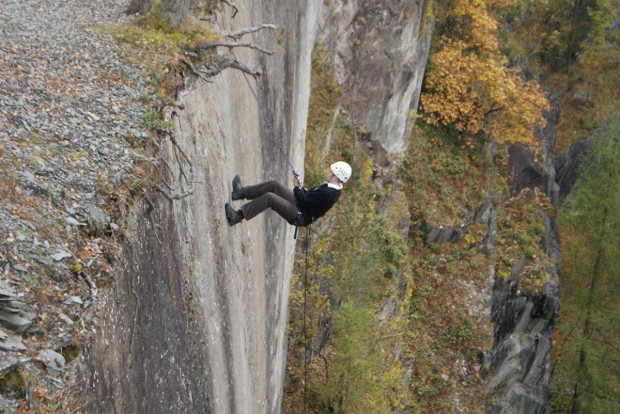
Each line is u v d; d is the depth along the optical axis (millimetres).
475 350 41969
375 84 40031
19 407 7902
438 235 44406
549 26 61156
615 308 44625
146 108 13953
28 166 11086
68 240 10320
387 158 41938
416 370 40281
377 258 35500
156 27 16797
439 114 47375
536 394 46125
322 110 37781
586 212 44500
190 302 13867
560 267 52562
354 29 39250
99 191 11422
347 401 29812
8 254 9328
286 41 27578
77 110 13164
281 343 28625
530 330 47938
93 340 9422
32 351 8523
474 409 40750
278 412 29141
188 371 13500
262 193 17141
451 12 46531
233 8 19891
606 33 62312
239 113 20141
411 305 42156
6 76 13406
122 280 10648
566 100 62094
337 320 29703
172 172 13539
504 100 47219
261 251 23016
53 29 16641
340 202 35594
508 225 49969
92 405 9094
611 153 43469
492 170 49188
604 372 45344
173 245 13102
